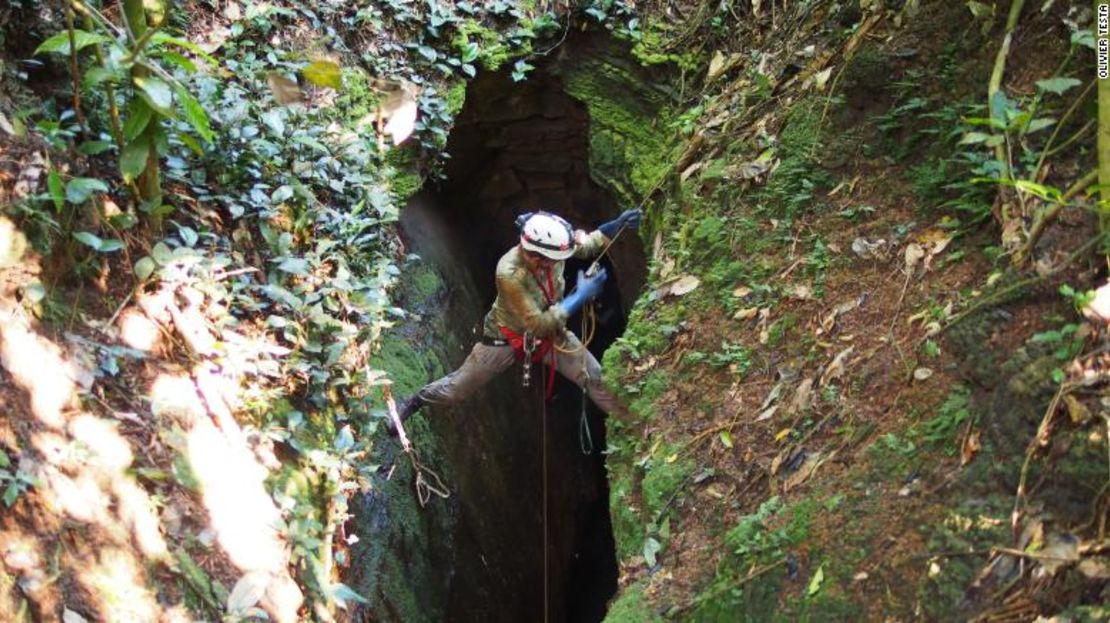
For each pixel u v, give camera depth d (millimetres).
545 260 4695
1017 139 3830
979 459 3303
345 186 5445
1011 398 3254
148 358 3957
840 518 3566
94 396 3662
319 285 4855
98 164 4184
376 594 4766
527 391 8203
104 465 3525
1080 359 3119
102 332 3844
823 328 4230
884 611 3258
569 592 7672
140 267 4012
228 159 4691
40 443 3391
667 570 4004
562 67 6727
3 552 3111
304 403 4660
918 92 4547
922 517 3338
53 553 3225
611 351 4957
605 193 7418
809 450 3906
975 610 3029
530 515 7250
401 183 6184
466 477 6422
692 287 4867
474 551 6125
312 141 5066
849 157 4730
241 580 3674
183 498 3723
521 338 4934
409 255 6191
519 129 7230
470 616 5758
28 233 3707
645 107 6543
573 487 8359
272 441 4301
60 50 3805
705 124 5684
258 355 4457
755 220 4879
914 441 3566
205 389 4059
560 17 6555
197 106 3891
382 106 3910
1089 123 3678
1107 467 2922
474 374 5141
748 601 3646
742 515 3951
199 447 3895
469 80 6531
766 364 4355
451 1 6520
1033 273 3473
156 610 3396
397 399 5543
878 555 3381
